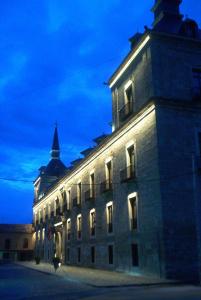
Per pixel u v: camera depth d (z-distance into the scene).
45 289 17.70
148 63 23.88
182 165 22.06
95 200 32.69
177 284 18.56
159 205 21.23
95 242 32.00
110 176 29.92
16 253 71.00
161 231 20.81
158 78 23.20
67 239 41.84
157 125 22.11
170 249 20.53
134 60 26.05
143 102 24.22
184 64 24.06
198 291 15.22
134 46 25.48
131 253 24.53
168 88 23.20
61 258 44.00
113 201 28.25
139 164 24.12
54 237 48.22
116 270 26.91
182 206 21.42
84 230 35.41
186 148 22.42
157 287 17.55
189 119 22.95
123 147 26.94
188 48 24.45
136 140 24.77
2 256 70.38
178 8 27.19
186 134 22.62
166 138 22.12
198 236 19.78
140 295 14.27
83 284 19.67
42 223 57.59
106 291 16.53
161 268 20.58
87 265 33.78
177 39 24.23
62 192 45.50
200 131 22.97
